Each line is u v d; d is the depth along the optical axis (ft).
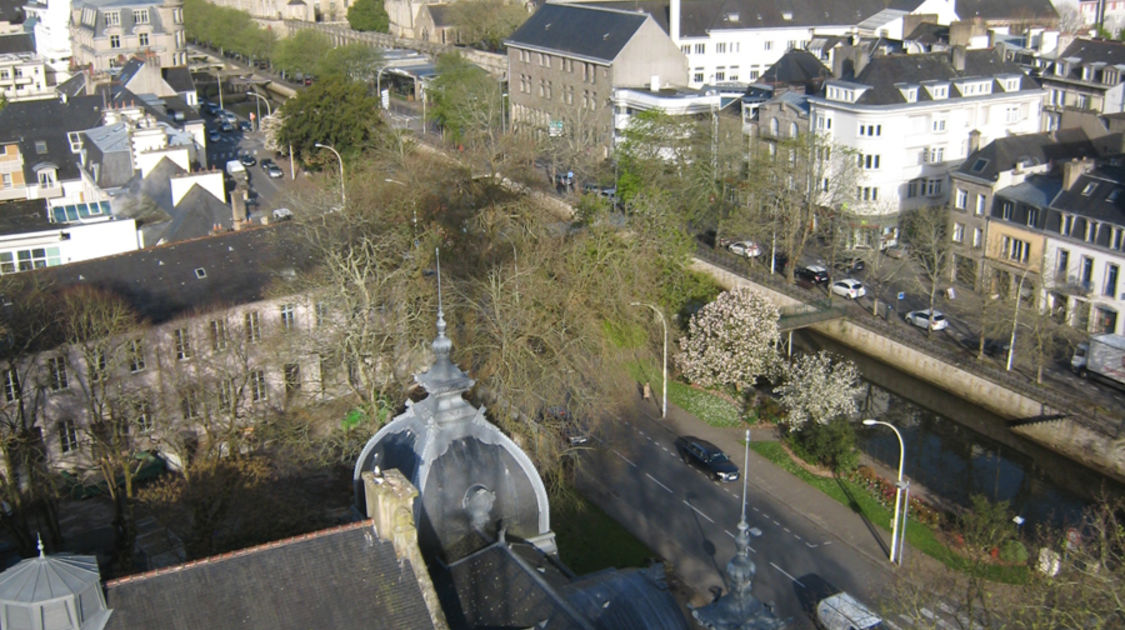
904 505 253.44
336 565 131.64
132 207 411.95
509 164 439.22
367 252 268.41
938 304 390.83
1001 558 242.78
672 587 231.30
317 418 259.60
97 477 264.31
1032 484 295.69
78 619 118.62
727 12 644.69
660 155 454.81
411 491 133.59
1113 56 554.46
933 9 635.25
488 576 145.18
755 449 296.51
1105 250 352.49
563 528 252.42
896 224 442.50
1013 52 572.10
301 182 541.75
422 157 437.58
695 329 332.39
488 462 155.43
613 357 288.30
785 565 243.81
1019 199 382.42
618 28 586.45
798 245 429.38
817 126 464.24
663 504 267.39
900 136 444.55
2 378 252.42
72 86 638.94
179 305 282.97
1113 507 273.33
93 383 255.29
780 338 367.86
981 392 334.44
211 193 403.13
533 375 250.37
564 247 301.63
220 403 259.19
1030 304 375.86
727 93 557.74
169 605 123.95
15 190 463.83
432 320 260.62
